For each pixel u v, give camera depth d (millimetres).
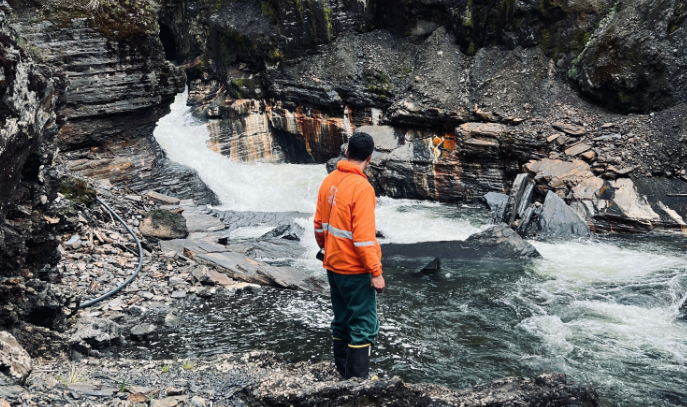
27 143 3902
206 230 10695
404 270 8688
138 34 12516
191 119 18094
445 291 7645
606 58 13695
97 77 12188
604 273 8336
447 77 15906
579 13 14594
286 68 17938
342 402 3219
